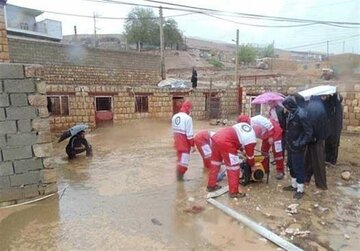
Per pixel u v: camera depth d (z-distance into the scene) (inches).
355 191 253.9
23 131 251.8
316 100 255.8
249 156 260.1
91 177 320.2
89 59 836.6
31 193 257.6
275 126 283.6
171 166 357.1
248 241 184.2
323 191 253.9
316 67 1244.5
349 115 480.4
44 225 212.8
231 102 903.1
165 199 253.6
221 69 1670.8
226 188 267.1
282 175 290.0
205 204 239.0
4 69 241.0
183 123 298.2
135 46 1956.2
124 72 916.6
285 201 237.3
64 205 246.8
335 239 182.2
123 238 191.8
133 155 419.8
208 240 186.7
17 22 1406.3
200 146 319.6
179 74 1520.7
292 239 183.0
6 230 207.6
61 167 362.9
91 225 210.7
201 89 839.7
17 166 251.1
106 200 255.3
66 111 617.9
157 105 761.0
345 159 347.9
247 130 254.4
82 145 417.1
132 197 260.4
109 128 667.4
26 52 717.9
